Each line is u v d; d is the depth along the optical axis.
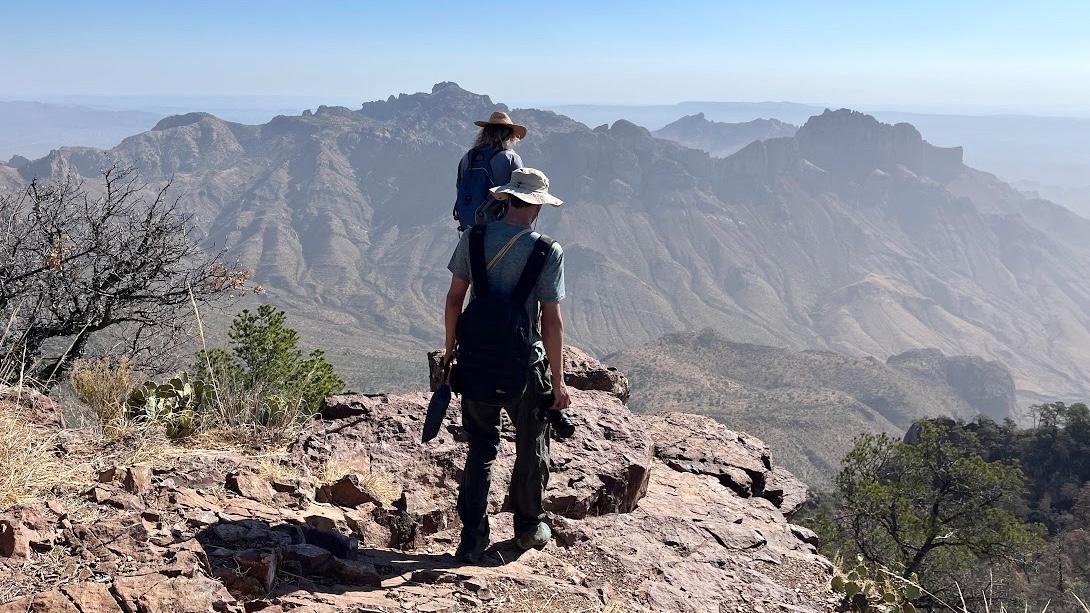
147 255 12.73
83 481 3.83
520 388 3.74
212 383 5.58
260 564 3.23
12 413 4.49
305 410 6.09
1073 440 82.69
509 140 5.41
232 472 4.41
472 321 3.73
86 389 5.18
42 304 12.38
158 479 4.05
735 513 5.68
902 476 25.23
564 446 5.45
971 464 24.19
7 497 3.38
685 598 3.98
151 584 2.84
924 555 24.09
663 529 4.87
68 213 12.55
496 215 5.26
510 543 4.26
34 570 2.85
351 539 3.89
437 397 3.79
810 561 4.98
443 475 5.09
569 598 3.63
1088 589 28.75
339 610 3.12
